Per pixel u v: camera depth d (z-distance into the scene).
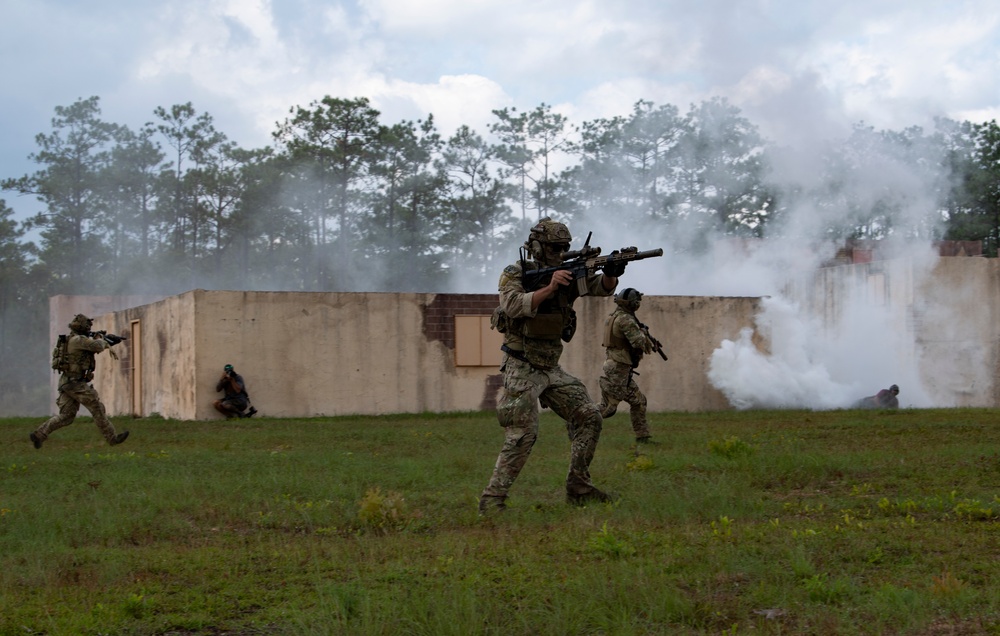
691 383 22.50
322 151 40.22
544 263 7.65
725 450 10.80
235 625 4.73
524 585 5.11
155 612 4.91
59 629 4.56
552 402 7.89
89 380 13.38
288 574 5.57
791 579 5.20
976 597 4.74
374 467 10.47
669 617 4.60
